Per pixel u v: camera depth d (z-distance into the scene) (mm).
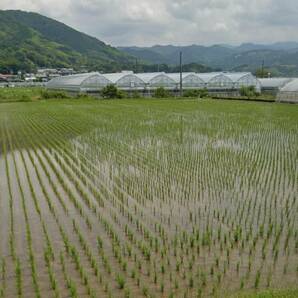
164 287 9133
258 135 29578
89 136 29859
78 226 12852
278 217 13461
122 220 13352
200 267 10008
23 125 37125
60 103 62250
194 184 17359
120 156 22953
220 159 21891
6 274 9891
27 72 198125
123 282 9195
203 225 12812
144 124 35469
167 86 79312
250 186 17016
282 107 50906
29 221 13320
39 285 9352
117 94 71688
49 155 23656
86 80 75312
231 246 11125
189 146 25578
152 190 16625
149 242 11531
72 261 10469
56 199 15570
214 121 37031
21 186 17391
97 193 16203
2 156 23594
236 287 9086
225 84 80500
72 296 8773
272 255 10625
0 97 72062
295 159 21891
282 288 8977
